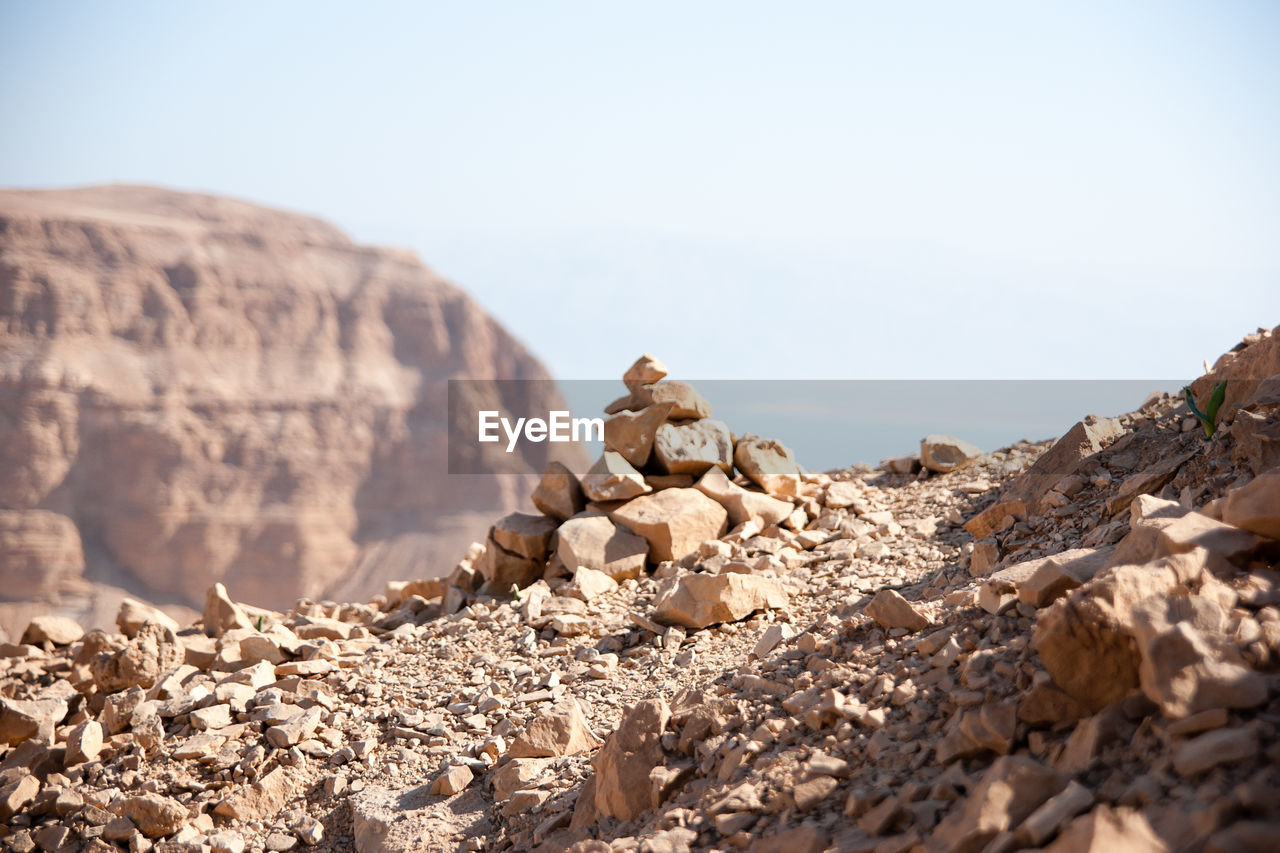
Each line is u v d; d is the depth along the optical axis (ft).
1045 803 7.11
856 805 8.10
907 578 17.71
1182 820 6.35
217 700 16.16
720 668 15.08
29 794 14.43
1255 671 7.39
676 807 9.52
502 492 183.01
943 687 9.44
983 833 6.98
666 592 19.13
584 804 10.77
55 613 149.59
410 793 12.87
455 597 21.74
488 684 16.19
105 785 14.33
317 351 184.44
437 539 175.52
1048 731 8.18
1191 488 13.19
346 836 12.60
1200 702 7.20
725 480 23.15
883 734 9.08
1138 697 7.77
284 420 174.81
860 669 10.71
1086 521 15.31
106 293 170.50
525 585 22.33
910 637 11.06
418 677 16.96
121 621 22.20
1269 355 15.70
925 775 8.32
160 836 13.14
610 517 22.18
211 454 168.04
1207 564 8.63
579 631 18.07
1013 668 8.85
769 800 8.79
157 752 15.02
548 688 15.62
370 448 178.91
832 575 18.81
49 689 19.26
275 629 20.39
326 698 15.80
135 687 17.04
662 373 23.90
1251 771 6.54
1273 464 11.84
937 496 22.93
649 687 15.05
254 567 164.14
